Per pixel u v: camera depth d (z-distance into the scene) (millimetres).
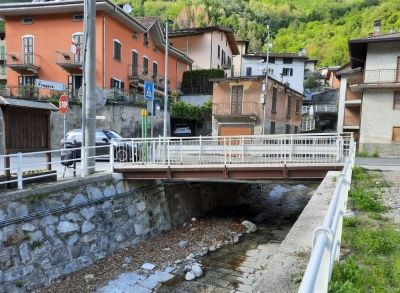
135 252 9820
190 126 31719
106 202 9523
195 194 14641
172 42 42156
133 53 28000
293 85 49781
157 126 25875
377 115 22562
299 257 3609
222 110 26703
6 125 7652
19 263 6828
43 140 8758
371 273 3160
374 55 22375
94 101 10297
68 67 23922
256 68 50344
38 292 7023
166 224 12227
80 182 8727
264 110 24547
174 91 33031
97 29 23281
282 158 11203
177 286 7918
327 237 2062
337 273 2936
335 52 70938
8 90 23750
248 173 10695
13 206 6844
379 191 7359
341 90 30891
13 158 16234
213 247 10539
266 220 14281
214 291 7707
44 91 23656
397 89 21875
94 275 8086
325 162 10414
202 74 36531
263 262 9438
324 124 41969
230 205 17141
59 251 7797
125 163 12039
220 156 11492
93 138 10289
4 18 25188
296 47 76750
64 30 24172
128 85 27328
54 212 7773
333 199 2871
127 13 24969
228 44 47094
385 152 22297
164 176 10891
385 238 4129
